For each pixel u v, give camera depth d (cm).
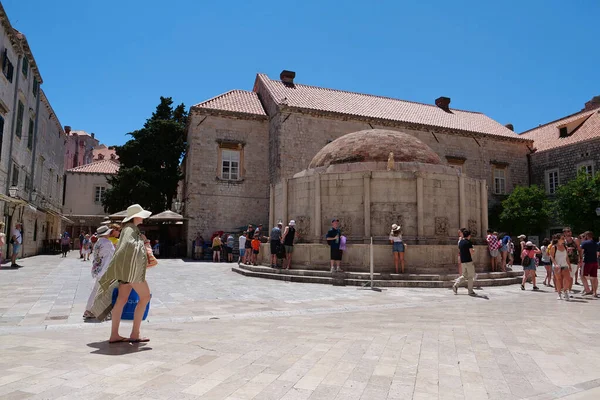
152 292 1229
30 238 3139
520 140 4334
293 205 1898
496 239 1703
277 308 974
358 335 661
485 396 407
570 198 3153
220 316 862
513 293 1312
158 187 3803
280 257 1688
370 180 1719
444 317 853
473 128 4312
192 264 2503
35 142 3100
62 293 1170
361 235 1705
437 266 1530
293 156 3359
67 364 479
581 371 488
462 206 1772
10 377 430
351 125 3625
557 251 1190
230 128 3466
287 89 3812
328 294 1218
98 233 825
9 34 2398
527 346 598
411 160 1952
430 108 4569
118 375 443
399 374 468
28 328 720
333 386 425
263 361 507
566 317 848
